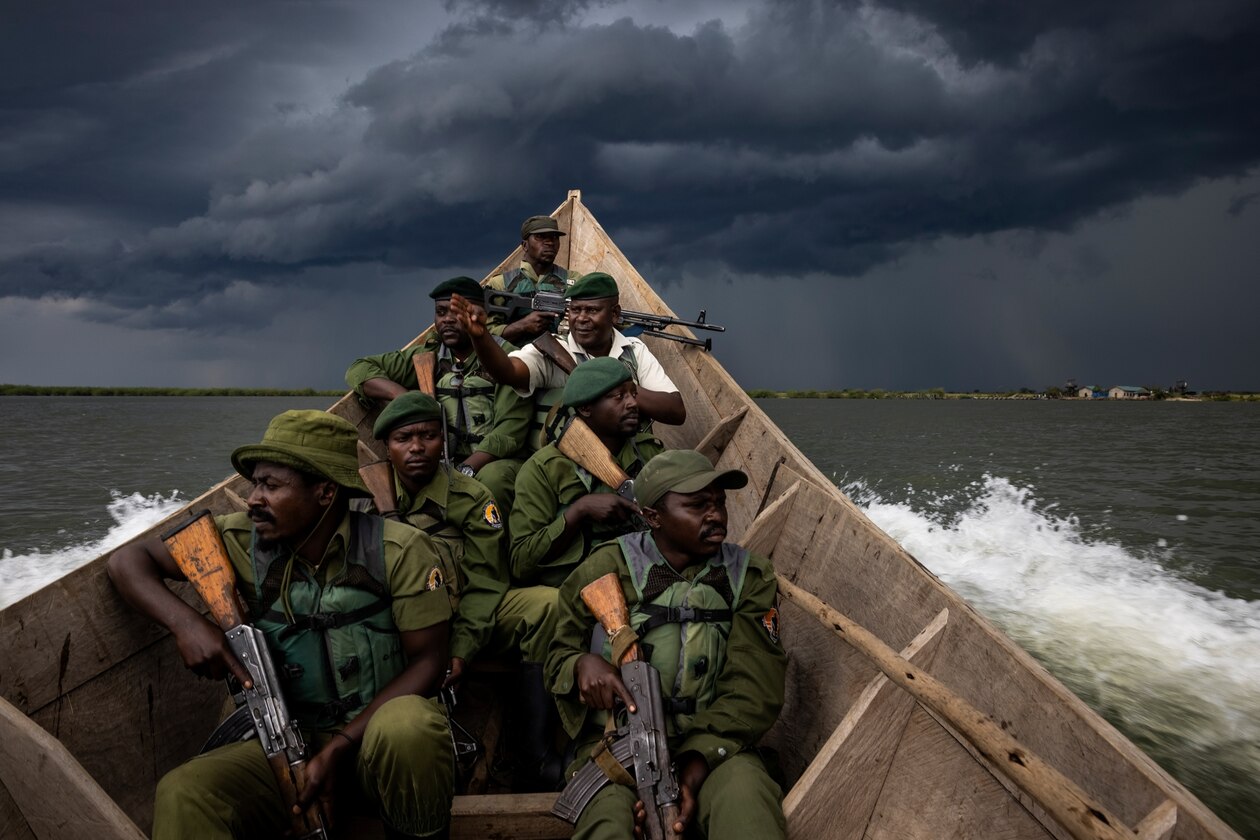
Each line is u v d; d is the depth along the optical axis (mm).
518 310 5188
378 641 2439
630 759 2309
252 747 2309
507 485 4227
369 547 2443
